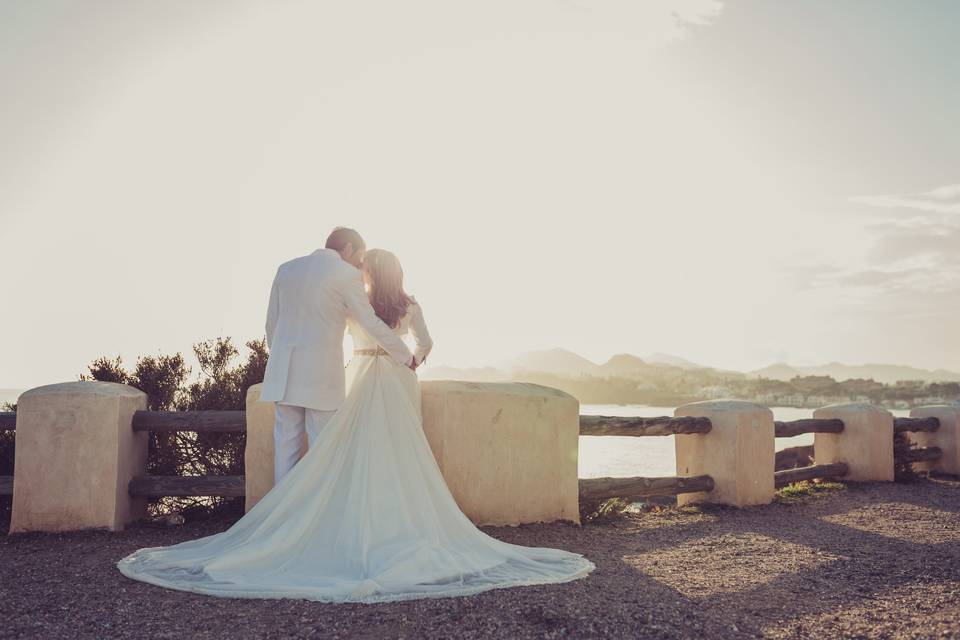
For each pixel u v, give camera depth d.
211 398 6.64
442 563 3.72
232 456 6.19
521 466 5.46
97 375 6.57
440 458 5.13
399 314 4.57
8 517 5.52
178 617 3.06
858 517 6.23
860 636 2.94
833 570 4.12
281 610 3.16
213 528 5.15
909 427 9.34
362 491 4.00
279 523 3.96
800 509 6.71
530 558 4.13
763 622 3.12
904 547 4.83
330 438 4.15
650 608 3.27
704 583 3.80
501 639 2.83
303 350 4.37
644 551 4.71
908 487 8.22
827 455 8.86
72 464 4.98
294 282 4.45
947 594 3.56
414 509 4.07
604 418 6.29
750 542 5.04
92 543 4.60
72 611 3.13
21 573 3.80
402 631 2.90
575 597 3.40
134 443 5.30
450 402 5.17
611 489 6.20
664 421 6.69
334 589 3.37
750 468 6.95
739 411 6.93
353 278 4.40
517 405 5.46
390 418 4.30
